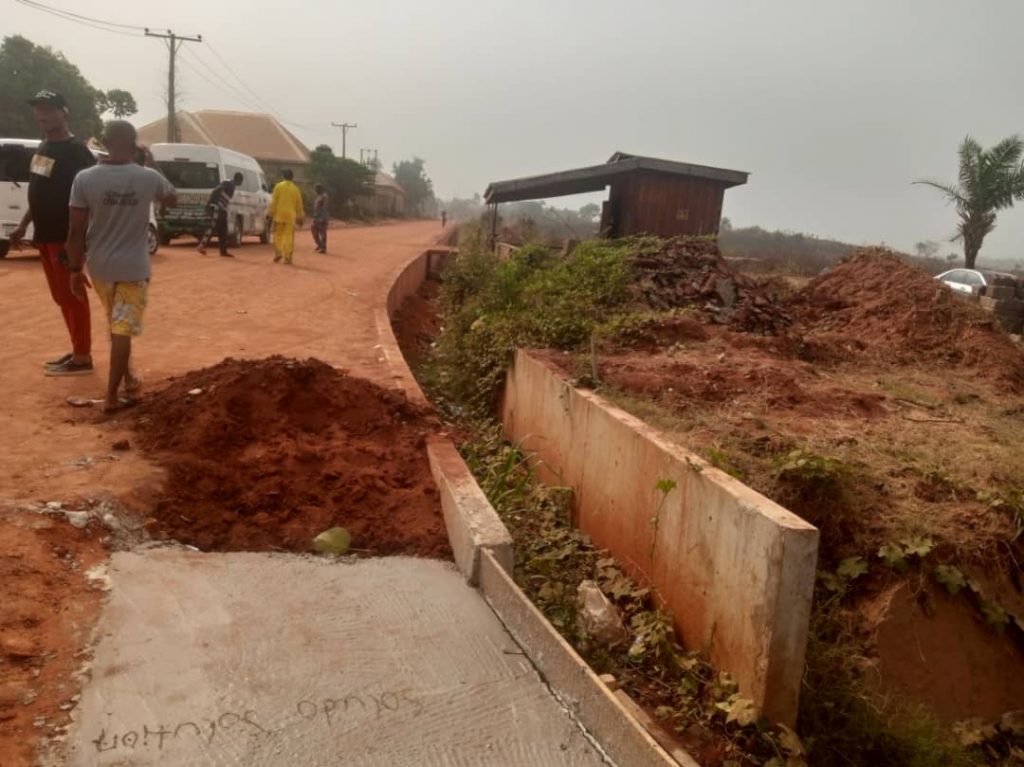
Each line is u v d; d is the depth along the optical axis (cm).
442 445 557
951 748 390
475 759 285
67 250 537
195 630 338
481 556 403
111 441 500
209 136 5534
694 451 488
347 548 427
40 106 596
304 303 1179
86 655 312
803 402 642
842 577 436
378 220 6419
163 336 855
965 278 1972
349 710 302
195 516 430
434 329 1555
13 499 404
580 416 608
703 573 419
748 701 365
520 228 2994
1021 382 835
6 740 263
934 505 467
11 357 692
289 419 544
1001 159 2303
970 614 432
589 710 306
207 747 274
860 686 398
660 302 994
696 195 1700
